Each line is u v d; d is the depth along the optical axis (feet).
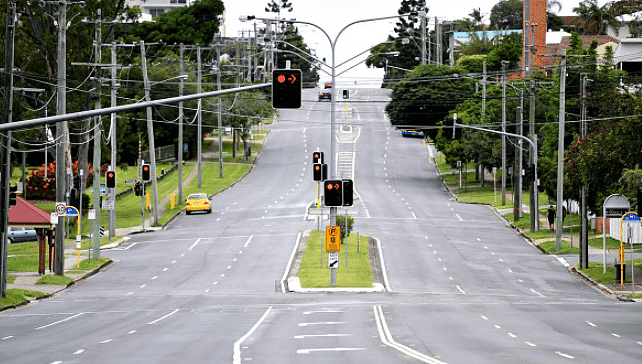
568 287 223.30
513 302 187.21
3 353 112.37
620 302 188.85
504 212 389.80
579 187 255.50
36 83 389.19
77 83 385.70
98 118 307.37
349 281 224.94
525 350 110.63
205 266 262.88
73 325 147.54
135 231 348.38
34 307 183.83
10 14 183.93
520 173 361.10
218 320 152.87
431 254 281.74
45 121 129.59
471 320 149.69
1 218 188.34
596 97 274.57
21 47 377.71
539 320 150.41
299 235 315.17
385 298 195.93
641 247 293.23
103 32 416.46
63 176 233.55
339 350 110.32
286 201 415.85
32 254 290.35
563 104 284.82
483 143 450.30
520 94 415.44
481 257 279.28
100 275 250.37
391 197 436.35
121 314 166.50
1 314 170.19
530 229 332.80
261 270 251.60
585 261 251.19
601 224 334.44
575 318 153.89
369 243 299.58
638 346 116.98
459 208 408.26
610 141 237.45
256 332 132.87
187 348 114.32
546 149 389.19
